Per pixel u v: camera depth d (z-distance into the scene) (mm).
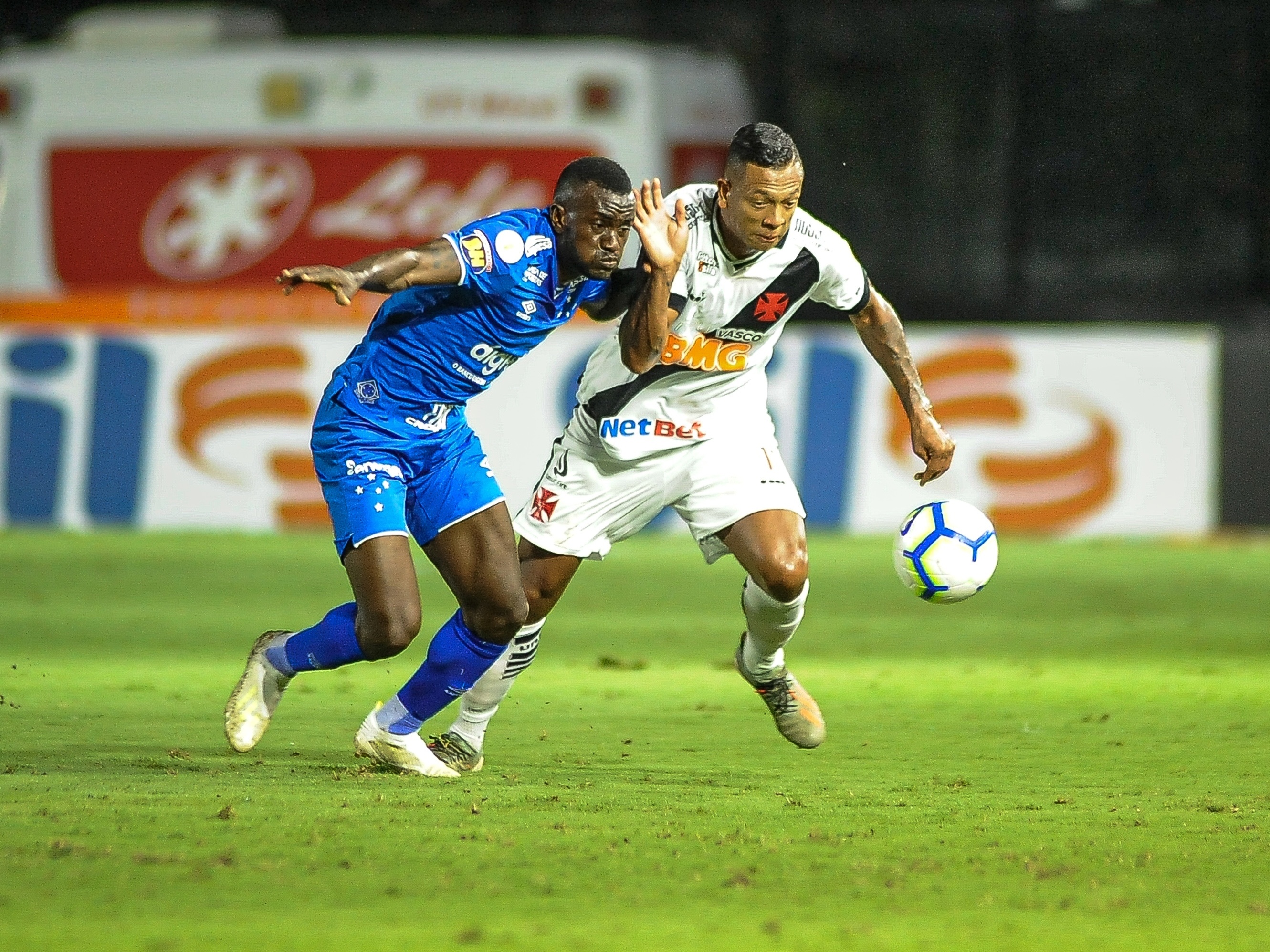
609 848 16375
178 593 41531
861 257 75062
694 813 18203
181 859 15602
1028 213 75312
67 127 62531
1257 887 15117
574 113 61188
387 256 18406
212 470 54688
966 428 54438
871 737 23969
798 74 74312
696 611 40375
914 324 71688
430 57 61469
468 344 19562
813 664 32344
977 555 22438
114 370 54531
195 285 62469
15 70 62625
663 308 19641
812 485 54281
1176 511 54906
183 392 54594
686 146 61906
